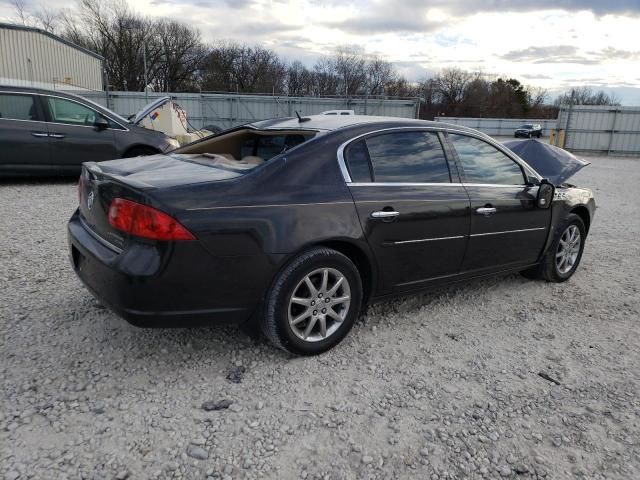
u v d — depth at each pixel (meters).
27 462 2.21
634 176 16.86
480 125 56.62
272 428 2.53
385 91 68.44
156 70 61.97
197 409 2.64
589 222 5.11
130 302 2.65
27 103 8.40
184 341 3.33
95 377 2.88
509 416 2.71
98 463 2.23
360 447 2.42
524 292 4.62
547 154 7.99
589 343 3.64
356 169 3.31
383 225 3.29
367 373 3.07
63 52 29.39
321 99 27.94
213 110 27.83
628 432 2.62
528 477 2.29
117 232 2.80
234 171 3.08
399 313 4.00
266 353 3.23
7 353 3.07
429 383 3.00
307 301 3.07
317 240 3.00
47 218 6.41
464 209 3.73
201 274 2.71
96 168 3.20
